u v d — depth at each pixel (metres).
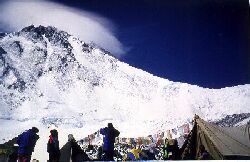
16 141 8.28
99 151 9.41
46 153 10.09
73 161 8.63
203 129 8.62
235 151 8.16
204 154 8.29
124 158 9.55
